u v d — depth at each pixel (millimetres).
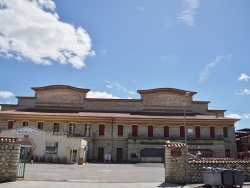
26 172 20375
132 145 43188
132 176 20906
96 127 44719
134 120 45406
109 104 51000
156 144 43312
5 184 13930
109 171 25188
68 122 44594
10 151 15133
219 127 45844
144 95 51719
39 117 44406
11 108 49875
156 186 15758
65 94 50969
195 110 51344
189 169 17797
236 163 18750
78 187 14258
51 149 36438
